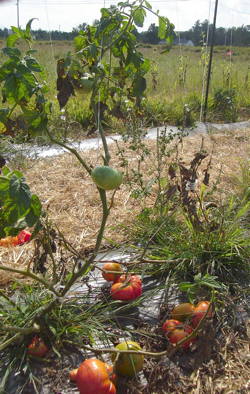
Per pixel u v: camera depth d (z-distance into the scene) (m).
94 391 1.68
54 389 1.92
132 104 2.50
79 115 6.88
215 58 18.14
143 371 2.03
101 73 1.85
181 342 1.76
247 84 11.04
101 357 2.07
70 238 3.29
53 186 4.32
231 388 1.97
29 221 1.66
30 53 1.72
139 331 2.26
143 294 2.57
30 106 1.86
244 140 6.48
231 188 4.27
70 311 2.36
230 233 2.98
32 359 2.06
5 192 1.59
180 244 2.95
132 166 4.88
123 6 1.89
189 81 11.28
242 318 2.46
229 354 2.18
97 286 2.70
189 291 2.23
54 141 1.83
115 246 3.20
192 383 1.98
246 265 2.84
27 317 2.16
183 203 2.69
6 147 5.02
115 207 3.87
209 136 6.63
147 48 18.53
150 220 3.33
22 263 2.94
